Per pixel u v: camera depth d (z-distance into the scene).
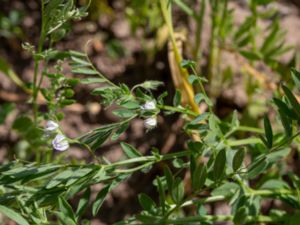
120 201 0.39
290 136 0.23
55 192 0.22
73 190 0.22
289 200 0.27
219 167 0.22
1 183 0.22
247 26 0.36
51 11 0.24
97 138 0.23
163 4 0.31
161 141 0.41
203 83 0.41
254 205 0.26
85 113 0.44
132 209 0.39
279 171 0.32
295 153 0.38
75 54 0.26
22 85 0.41
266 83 0.39
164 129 0.42
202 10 0.37
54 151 0.40
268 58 0.36
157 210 0.24
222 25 0.37
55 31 0.26
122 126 0.23
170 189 0.23
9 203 0.22
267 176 0.31
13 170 0.22
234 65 0.43
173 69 0.36
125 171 0.23
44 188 0.22
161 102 0.24
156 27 0.43
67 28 0.26
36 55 0.26
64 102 0.27
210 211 0.37
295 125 0.27
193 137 0.29
